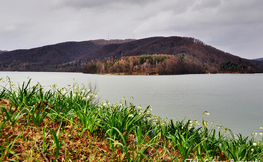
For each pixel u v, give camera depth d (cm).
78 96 541
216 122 2352
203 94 6047
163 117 2622
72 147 323
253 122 2375
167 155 376
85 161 301
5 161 246
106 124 405
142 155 314
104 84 9250
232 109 3438
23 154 269
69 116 439
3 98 430
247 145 510
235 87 9050
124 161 333
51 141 315
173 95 5606
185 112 3052
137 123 448
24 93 432
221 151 434
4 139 293
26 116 375
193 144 423
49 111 418
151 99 4612
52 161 278
